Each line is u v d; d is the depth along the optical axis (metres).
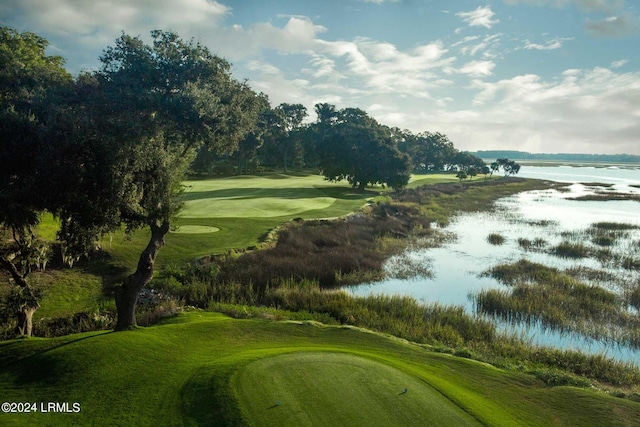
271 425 7.88
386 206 52.09
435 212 54.81
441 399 9.16
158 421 8.22
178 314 16.17
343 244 32.06
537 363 14.39
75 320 17.39
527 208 61.66
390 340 13.55
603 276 26.67
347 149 70.50
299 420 8.03
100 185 12.28
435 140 150.50
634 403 10.05
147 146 13.13
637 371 14.11
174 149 16.41
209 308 18.56
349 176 72.31
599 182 123.12
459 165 150.88
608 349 16.72
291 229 33.94
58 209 13.39
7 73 14.64
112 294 20.38
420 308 19.55
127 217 14.07
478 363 12.02
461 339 16.38
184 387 9.44
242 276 23.16
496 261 30.84
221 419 8.16
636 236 40.53
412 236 38.97
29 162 12.48
